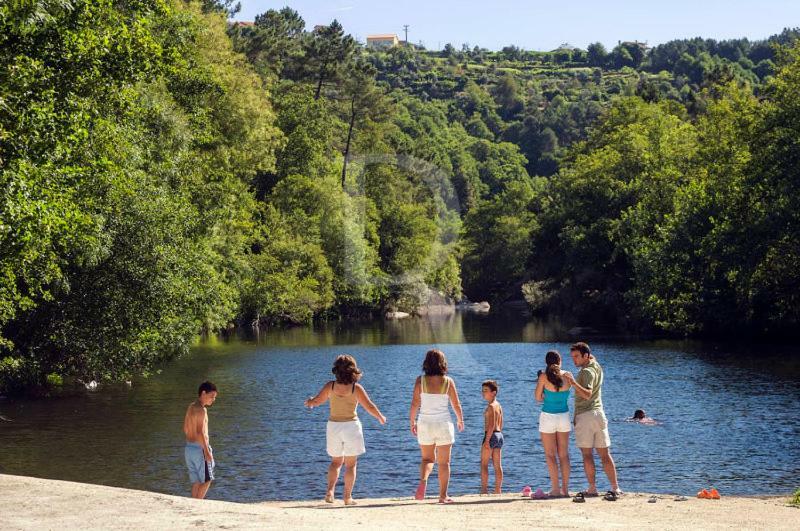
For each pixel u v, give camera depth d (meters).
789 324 45.03
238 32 84.19
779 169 42.44
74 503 9.38
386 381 30.50
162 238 27.91
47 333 27.03
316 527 8.20
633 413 23.72
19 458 18.44
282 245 56.84
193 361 38.78
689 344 44.88
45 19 16.64
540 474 16.83
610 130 73.75
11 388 27.36
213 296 31.27
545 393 12.66
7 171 15.47
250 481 16.48
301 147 60.84
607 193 60.78
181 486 15.95
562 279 63.66
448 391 11.78
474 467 17.50
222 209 35.38
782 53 46.34
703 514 10.38
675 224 49.75
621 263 59.62
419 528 8.48
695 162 58.09
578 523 9.24
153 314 27.86
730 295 46.09
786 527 9.28
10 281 18.55
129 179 26.09
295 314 59.59
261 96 55.09
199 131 36.28
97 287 26.92
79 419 23.30
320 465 17.88
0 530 8.03
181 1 48.59
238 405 26.11
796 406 24.38
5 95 15.87
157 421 22.98
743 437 20.20
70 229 18.69
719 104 57.44
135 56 19.34
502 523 9.13
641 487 15.53
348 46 80.94
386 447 19.69
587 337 50.06
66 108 17.58
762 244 41.56
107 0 18.78
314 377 32.91
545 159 172.75
